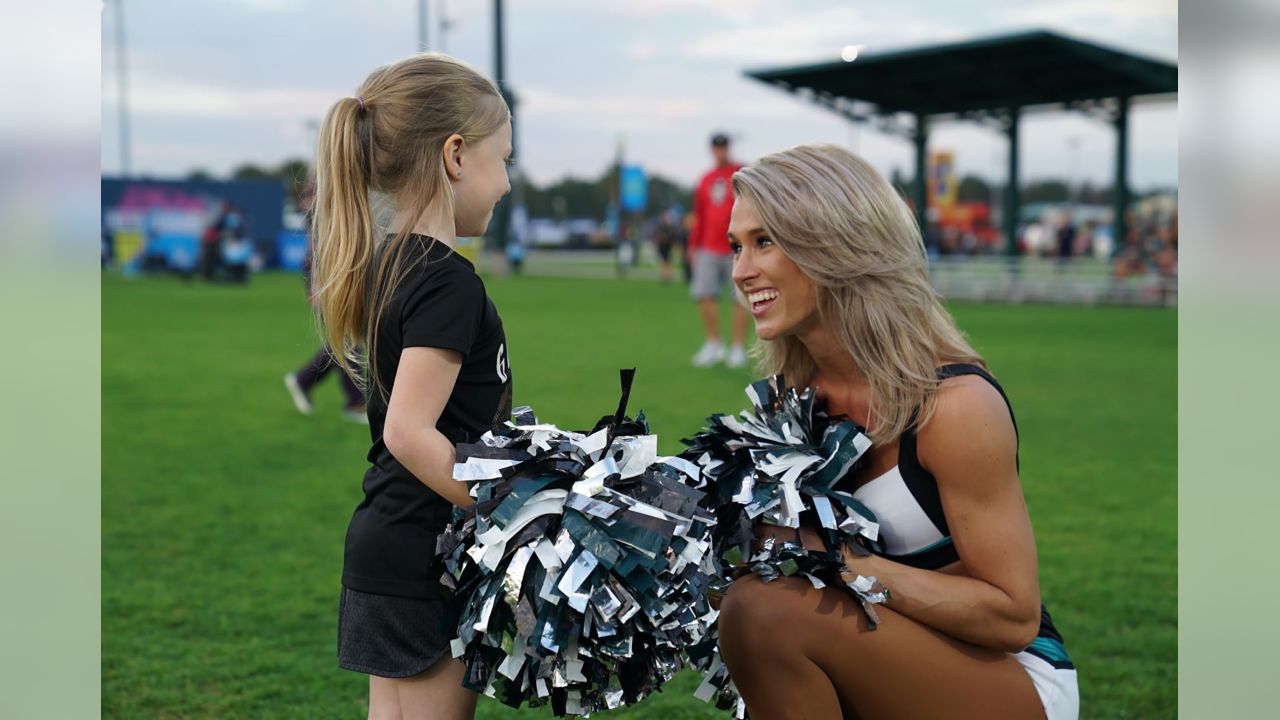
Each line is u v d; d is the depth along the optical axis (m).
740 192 1.81
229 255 22.59
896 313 1.74
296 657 2.93
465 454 1.63
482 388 1.79
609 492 1.62
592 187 74.94
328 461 5.41
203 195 27.27
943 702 1.70
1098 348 11.05
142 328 12.48
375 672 1.75
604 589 1.58
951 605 1.68
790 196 1.75
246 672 2.82
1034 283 20.20
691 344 10.76
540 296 18.89
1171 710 2.55
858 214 1.75
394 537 1.75
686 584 1.62
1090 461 5.45
